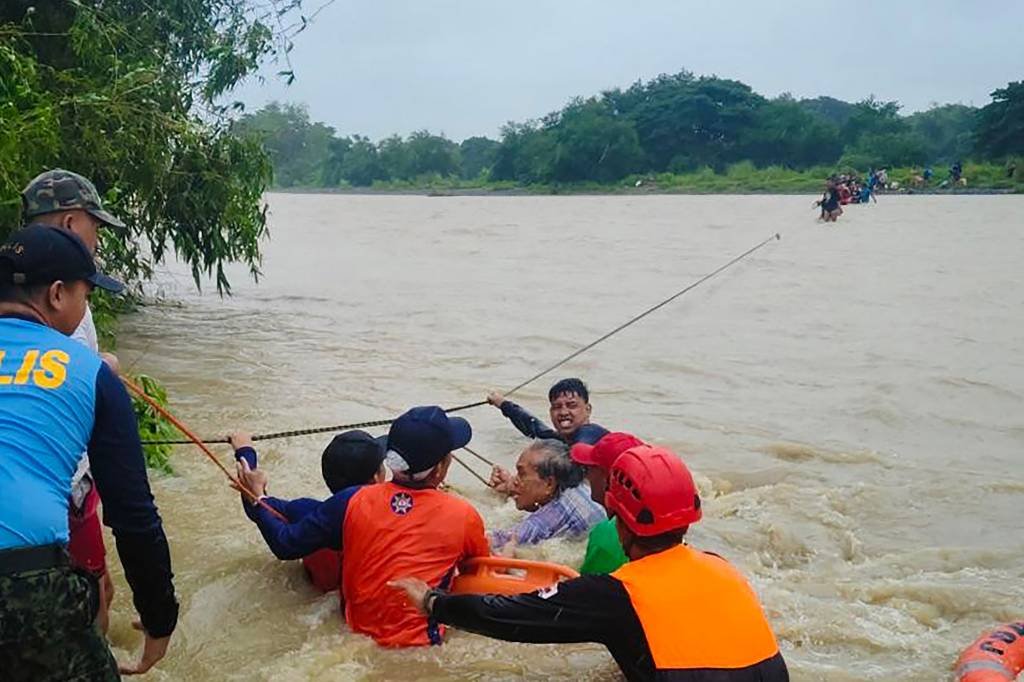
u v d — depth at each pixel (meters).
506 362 11.23
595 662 4.27
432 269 21.86
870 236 30.14
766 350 11.98
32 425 2.79
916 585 5.17
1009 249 25.02
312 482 6.82
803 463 7.62
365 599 4.44
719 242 28.92
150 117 10.62
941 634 4.70
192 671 4.23
